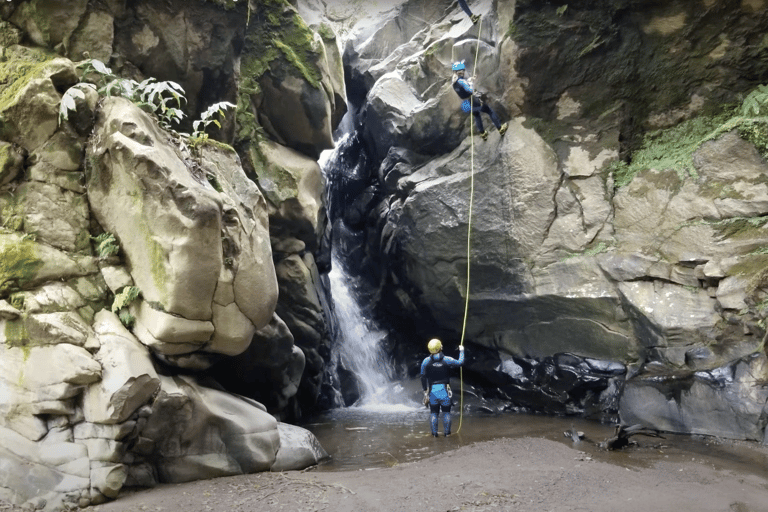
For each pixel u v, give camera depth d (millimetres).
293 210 10711
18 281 6074
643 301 10031
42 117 6461
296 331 11086
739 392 8406
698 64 10203
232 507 5453
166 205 6219
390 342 13758
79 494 5641
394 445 8445
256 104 10633
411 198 12195
